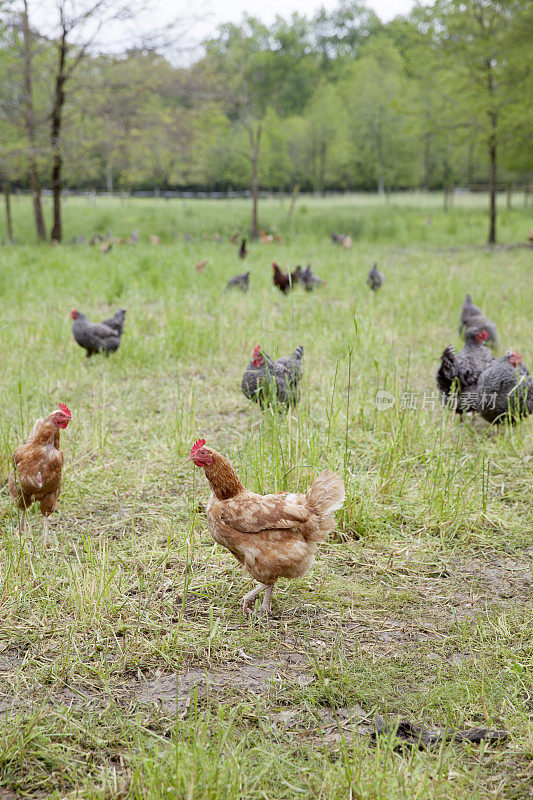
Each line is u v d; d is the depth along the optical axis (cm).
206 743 273
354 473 555
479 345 718
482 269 1686
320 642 361
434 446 594
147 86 2689
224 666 341
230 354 966
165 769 262
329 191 7244
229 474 379
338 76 7869
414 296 1315
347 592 408
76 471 570
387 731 290
